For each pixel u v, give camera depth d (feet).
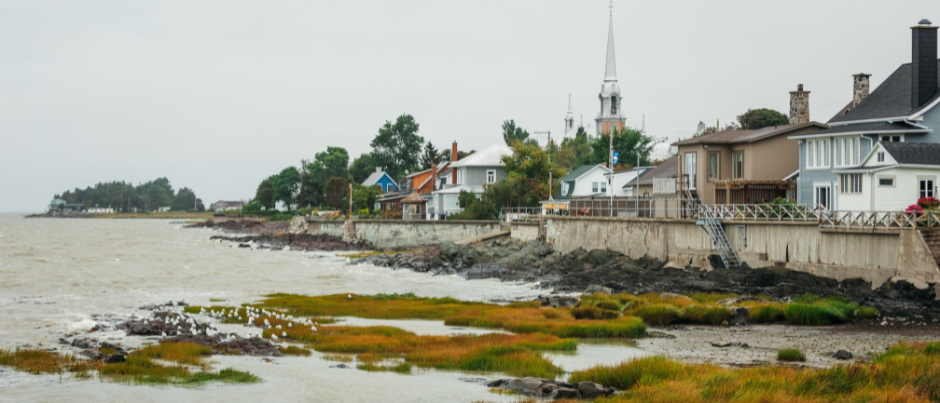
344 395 73.51
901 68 179.42
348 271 218.79
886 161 141.18
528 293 165.17
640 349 98.53
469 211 309.42
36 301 144.46
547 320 118.11
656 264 184.55
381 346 98.68
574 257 209.36
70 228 644.27
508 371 84.99
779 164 189.67
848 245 135.85
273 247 331.98
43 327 110.83
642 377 76.18
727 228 165.58
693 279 160.25
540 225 246.27
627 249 198.18
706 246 169.48
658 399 67.26
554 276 189.47
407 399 72.08
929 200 131.44
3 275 195.31
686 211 188.75
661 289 155.02
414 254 249.75
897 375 74.13
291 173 604.90
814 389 71.15
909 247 123.75
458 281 192.65
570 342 99.76
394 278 200.03
